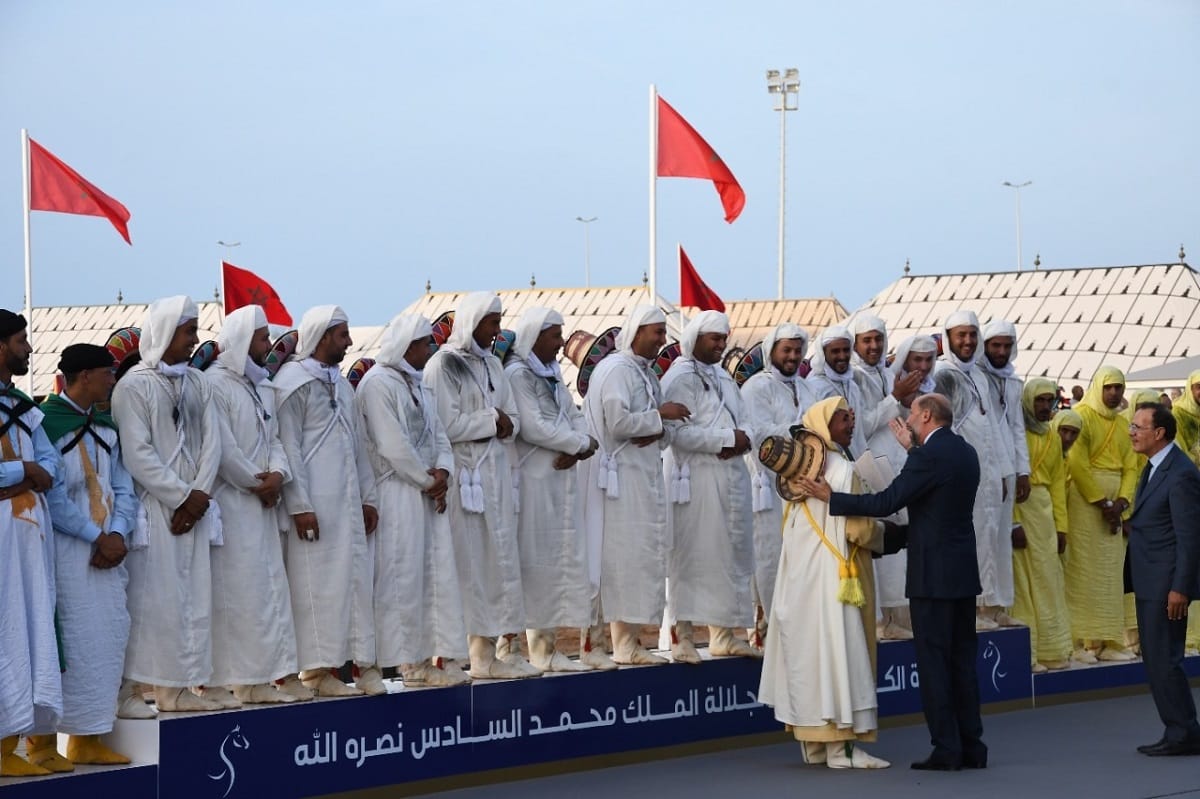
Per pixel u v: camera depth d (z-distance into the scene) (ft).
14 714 20.88
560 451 28.55
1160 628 28.81
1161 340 95.14
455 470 27.48
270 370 26.27
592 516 29.40
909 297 107.34
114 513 22.77
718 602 29.86
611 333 31.27
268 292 39.40
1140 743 30.17
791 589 27.20
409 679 26.78
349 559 25.29
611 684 28.30
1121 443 37.40
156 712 23.47
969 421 34.35
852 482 27.04
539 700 27.25
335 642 25.00
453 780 26.03
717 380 31.01
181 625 23.24
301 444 25.31
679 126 37.52
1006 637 34.27
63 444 22.45
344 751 24.66
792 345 31.71
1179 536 28.40
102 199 36.70
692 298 43.93
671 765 28.14
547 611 28.50
